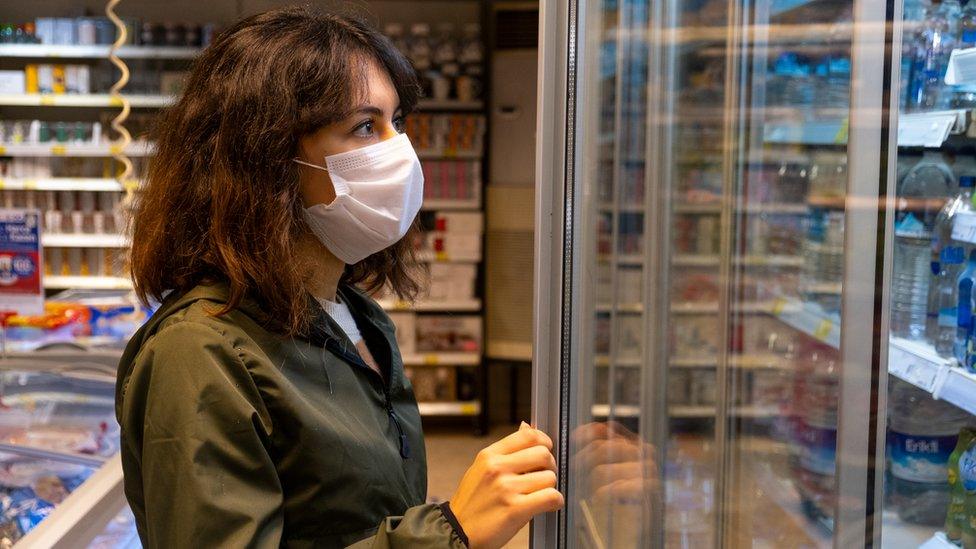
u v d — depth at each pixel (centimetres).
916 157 110
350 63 113
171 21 539
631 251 170
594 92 133
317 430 106
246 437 99
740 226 157
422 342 561
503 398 598
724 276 159
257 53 110
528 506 99
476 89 554
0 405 261
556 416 108
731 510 138
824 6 126
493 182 560
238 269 105
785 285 143
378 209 117
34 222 299
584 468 125
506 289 558
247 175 107
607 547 134
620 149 169
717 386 155
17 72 525
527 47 549
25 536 176
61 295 411
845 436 84
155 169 115
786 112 146
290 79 109
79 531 183
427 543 97
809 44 134
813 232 129
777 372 142
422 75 552
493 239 559
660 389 165
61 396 269
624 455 141
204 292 108
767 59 151
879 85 80
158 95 523
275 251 107
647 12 166
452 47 558
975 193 108
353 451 109
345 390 116
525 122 554
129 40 526
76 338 354
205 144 111
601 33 148
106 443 237
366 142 117
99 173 536
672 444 154
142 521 111
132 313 382
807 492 121
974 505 102
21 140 523
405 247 148
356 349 122
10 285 302
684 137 171
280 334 109
